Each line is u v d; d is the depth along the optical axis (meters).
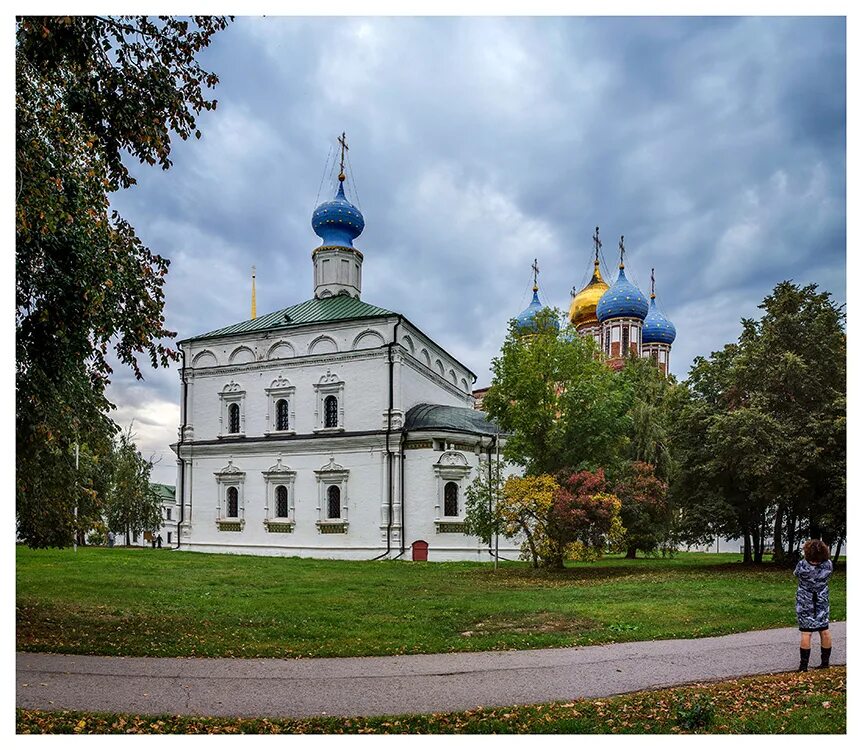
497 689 9.39
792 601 16.89
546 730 7.59
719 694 8.90
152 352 14.63
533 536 28.94
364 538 35.84
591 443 29.91
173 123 14.05
